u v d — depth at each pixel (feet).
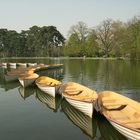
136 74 120.26
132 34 232.32
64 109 55.26
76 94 60.29
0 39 375.86
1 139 38.83
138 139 33.42
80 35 302.66
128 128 34.71
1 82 97.25
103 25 276.21
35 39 354.13
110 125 43.14
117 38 255.50
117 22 263.70
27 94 72.02
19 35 375.86
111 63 197.67
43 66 152.25
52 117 49.47
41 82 80.02
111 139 38.86
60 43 354.13
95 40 281.95
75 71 141.69
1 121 47.14
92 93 56.49
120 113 45.24
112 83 94.73
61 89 65.36
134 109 44.70
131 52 230.89
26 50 366.63
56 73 133.18
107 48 275.39
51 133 41.09
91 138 39.22
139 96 70.64
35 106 58.03
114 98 52.01
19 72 111.96
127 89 81.51
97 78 110.32
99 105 47.96
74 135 40.34
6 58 334.65
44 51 349.82
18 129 42.91
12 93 74.08
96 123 44.70
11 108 56.34
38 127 43.88
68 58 293.43
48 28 345.72
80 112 50.47
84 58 280.51
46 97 67.77
